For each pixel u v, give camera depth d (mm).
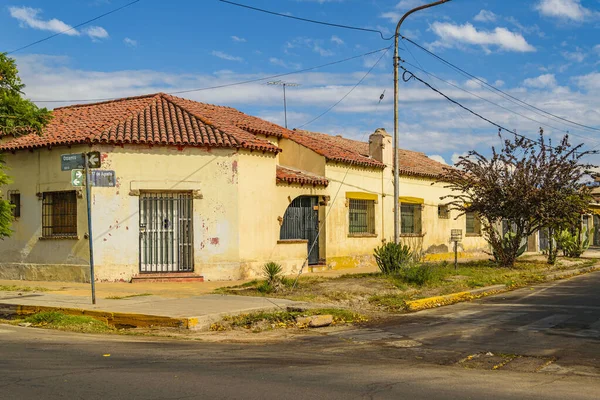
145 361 8070
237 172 18953
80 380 6863
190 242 18500
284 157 24156
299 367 7867
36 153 18891
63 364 7762
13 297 14242
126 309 12406
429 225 29969
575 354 9047
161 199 18359
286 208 21469
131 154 17953
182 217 18500
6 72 15594
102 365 7730
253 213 19516
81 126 19109
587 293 16766
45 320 11695
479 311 13688
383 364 8281
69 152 18078
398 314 13609
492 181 23703
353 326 11891
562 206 22922
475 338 10391
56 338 9992
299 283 17078
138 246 18078
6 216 15719
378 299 15133
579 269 25094
